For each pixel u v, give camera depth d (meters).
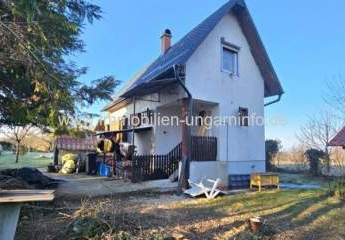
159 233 6.24
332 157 20.17
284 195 11.66
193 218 7.90
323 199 10.94
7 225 4.76
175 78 12.41
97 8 9.30
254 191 13.04
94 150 20.89
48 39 7.27
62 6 7.41
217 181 11.41
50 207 7.78
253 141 16.05
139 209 8.59
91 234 5.69
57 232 5.94
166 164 14.04
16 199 4.62
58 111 8.14
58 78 7.72
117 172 16.39
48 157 31.98
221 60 14.90
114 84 9.85
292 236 6.92
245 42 16.28
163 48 19.70
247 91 16.08
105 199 9.84
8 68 7.45
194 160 13.32
